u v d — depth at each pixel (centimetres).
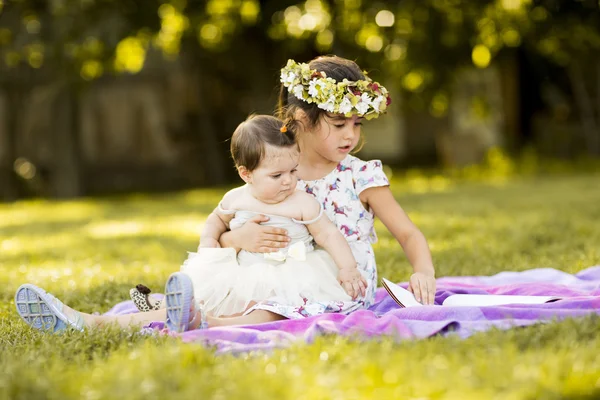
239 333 364
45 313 401
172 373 301
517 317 381
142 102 2066
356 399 275
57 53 1609
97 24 1683
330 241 428
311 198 433
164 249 841
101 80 2022
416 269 452
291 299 413
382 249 729
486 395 273
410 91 1894
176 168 2091
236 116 2117
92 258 787
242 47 1936
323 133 437
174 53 1761
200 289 416
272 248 423
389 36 1603
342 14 1567
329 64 450
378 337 350
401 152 2316
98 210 1437
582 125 2281
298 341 340
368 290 447
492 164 1936
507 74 2305
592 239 751
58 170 1805
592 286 484
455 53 1744
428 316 387
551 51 1902
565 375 288
